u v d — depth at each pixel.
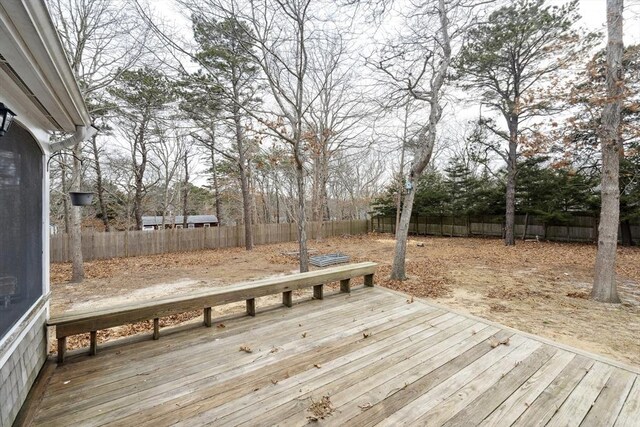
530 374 2.46
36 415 1.90
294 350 2.82
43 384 2.23
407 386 2.27
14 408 1.88
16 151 2.01
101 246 10.61
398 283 6.39
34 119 2.39
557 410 2.03
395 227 18.62
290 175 16.89
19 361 1.99
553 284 6.22
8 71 1.70
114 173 16.25
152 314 2.96
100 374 2.38
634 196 10.29
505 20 9.02
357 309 3.93
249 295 3.60
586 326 3.96
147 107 8.27
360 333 3.21
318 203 15.78
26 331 2.12
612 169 4.96
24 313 2.09
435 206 16.80
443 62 6.18
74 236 7.38
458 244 13.39
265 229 14.92
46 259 2.67
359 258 10.05
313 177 15.91
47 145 2.75
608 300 4.98
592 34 8.43
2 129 1.58
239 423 1.87
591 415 1.99
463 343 3.00
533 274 7.17
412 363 2.61
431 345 2.95
